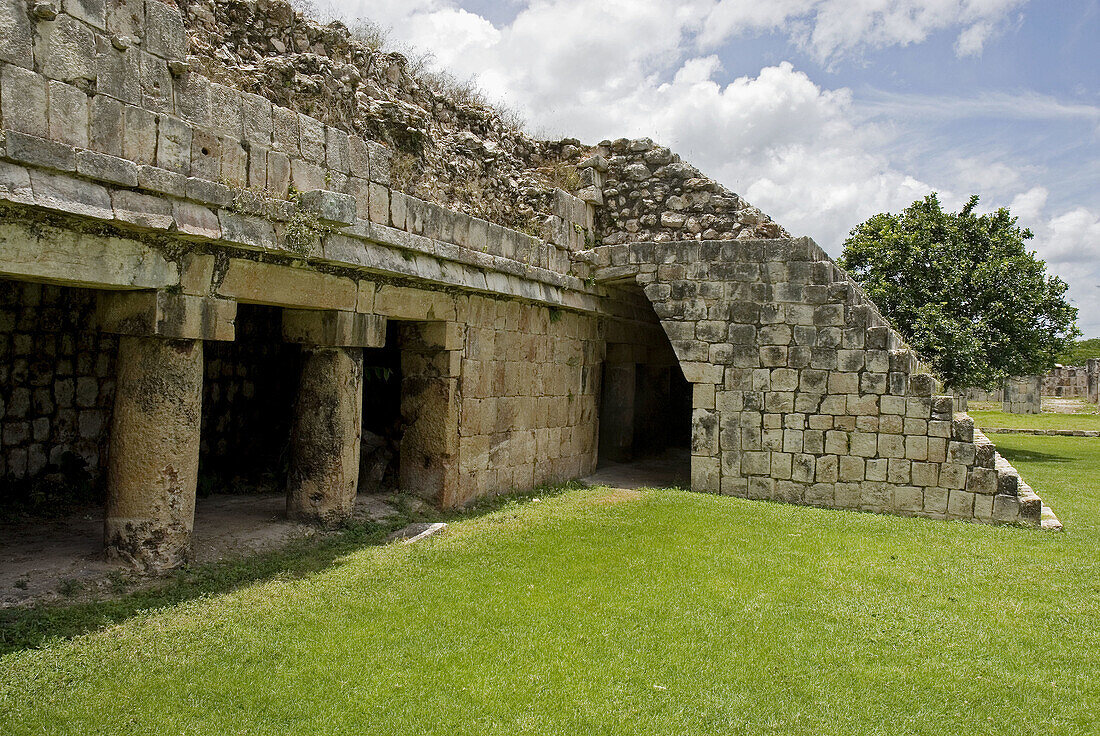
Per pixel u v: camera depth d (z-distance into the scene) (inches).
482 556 315.0
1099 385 1560.0
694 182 522.0
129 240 239.8
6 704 173.6
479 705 187.6
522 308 460.1
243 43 338.3
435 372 397.4
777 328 484.4
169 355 258.5
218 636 218.7
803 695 202.4
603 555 326.0
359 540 330.3
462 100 493.7
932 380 455.5
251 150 276.8
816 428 476.4
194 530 318.3
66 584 241.8
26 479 359.3
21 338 358.9
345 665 205.0
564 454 521.0
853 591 290.7
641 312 628.4
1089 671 224.1
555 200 488.4
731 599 274.7
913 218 817.5
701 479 499.2
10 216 206.8
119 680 189.9
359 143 323.9
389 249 334.0
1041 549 366.9
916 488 456.1
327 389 333.7
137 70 237.1
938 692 207.5
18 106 203.2
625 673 209.8
